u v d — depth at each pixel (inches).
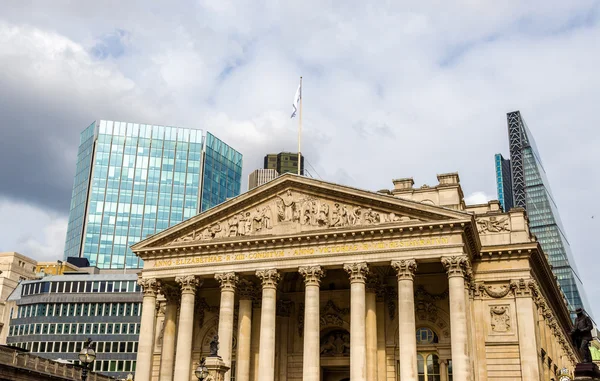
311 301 2940.5
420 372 3102.9
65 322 5457.7
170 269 3235.7
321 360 3363.7
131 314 5398.6
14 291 6146.7
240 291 3265.3
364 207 3002.0
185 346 3078.2
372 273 3026.6
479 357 3009.4
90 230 7613.2
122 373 5241.1
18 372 2655.0
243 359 3125.0
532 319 3009.4
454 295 2748.5
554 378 3639.3
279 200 3161.9
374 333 3006.9
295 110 3604.8
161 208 7805.1
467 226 2842.0
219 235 3211.1
